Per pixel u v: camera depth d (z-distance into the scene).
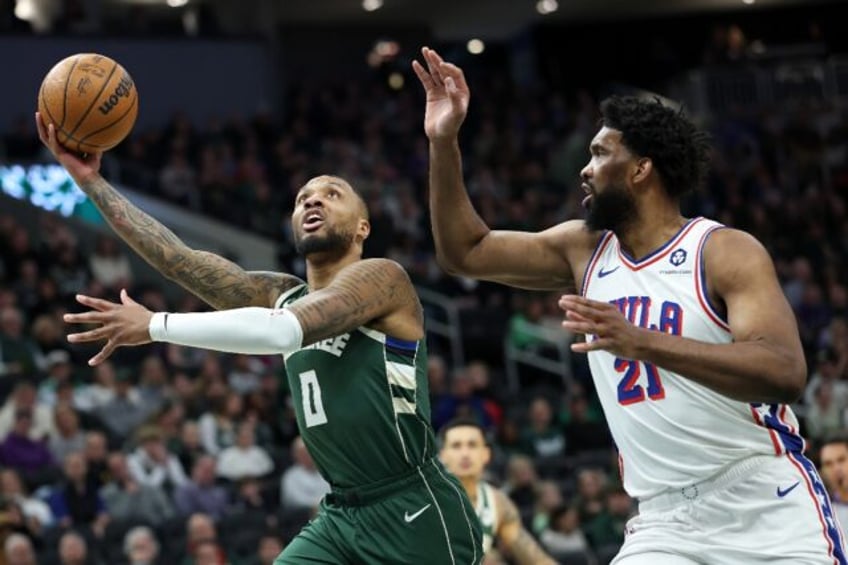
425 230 27.39
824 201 29.78
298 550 6.46
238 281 6.68
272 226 27.81
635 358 5.29
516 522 10.38
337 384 6.28
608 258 6.14
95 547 14.77
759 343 5.42
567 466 19.00
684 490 5.86
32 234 26.56
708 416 5.76
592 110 34.91
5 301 20.66
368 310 6.09
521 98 34.97
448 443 10.23
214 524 15.73
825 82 34.62
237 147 29.73
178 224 27.19
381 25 38.16
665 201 6.02
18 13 34.59
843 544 5.82
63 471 16.17
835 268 26.84
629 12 38.94
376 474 6.33
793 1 38.50
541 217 28.02
